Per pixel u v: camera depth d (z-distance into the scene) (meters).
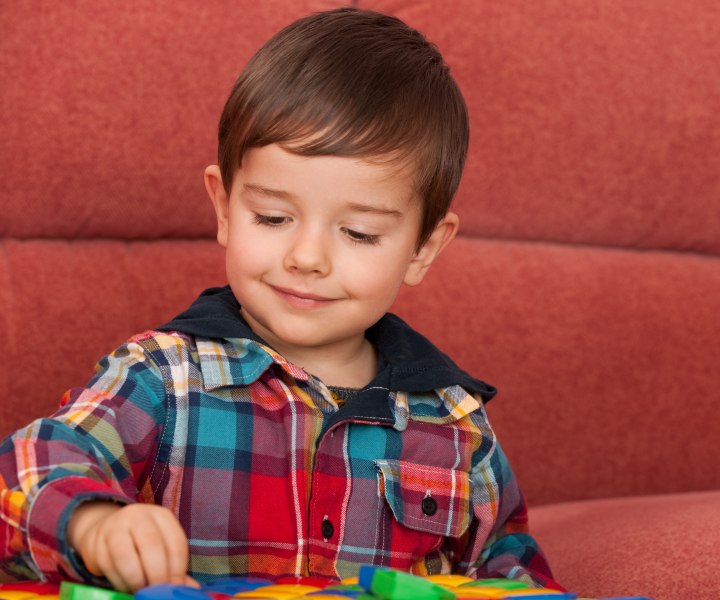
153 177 1.64
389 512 1.20
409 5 1.81
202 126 1.66
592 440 1.88
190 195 1.66
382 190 1.15
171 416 1.12
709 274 1.99
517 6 1.86
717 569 1.26
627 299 1.91
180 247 1.69
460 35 1.82
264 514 1.14
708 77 1.96
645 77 1.92
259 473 1.15
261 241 1.15
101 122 1.61
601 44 1.90
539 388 1.84
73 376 1.58
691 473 1.93
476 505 1.29
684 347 1.94
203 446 1.13
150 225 1.66
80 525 0.84
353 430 1.21
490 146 1.84
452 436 1.28
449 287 1.81
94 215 1.63
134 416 1.09
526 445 1.84
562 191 1.88
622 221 1.93
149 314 1.64
